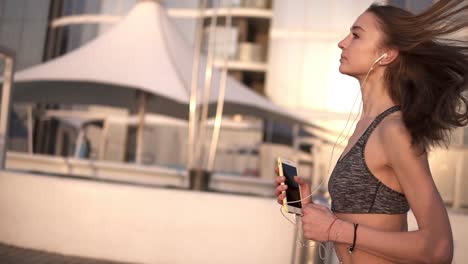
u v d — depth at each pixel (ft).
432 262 3.46
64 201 14.32
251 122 60.64
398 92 3.93
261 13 65.31
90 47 35.65
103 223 14.01
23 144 58.44
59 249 14.21
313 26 61.31
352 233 3.69
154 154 58.65
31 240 14.47
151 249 13.65
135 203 13.85
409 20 3.92
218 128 23.12
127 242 13.80
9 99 17.56
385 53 4.01
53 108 59.82
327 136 41.81
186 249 13.46
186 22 64.03
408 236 3.50
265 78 66.03
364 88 4.22
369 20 4.15
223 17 64.69
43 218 14.43
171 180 32.22
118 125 59.47
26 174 14.80
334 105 59.98
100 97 39.24
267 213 13.08
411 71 3.92
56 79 33.17
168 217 13.64
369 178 3.83
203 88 33.40
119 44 35.22
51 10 64.59
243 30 65.67
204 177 20.42
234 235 13.21
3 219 14.84
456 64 3.85
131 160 58.85
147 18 37.04
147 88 32.07
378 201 3.80
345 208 3.94
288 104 61.00
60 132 59.36
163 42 35.42
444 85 3.86
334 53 60.70
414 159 3.55
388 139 3.68
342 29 60.70
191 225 13.50
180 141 58.39
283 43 61.77
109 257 13.87
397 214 3.81
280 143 60.44
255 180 33.58
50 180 14.49
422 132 3.57
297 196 4.65
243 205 13.24
